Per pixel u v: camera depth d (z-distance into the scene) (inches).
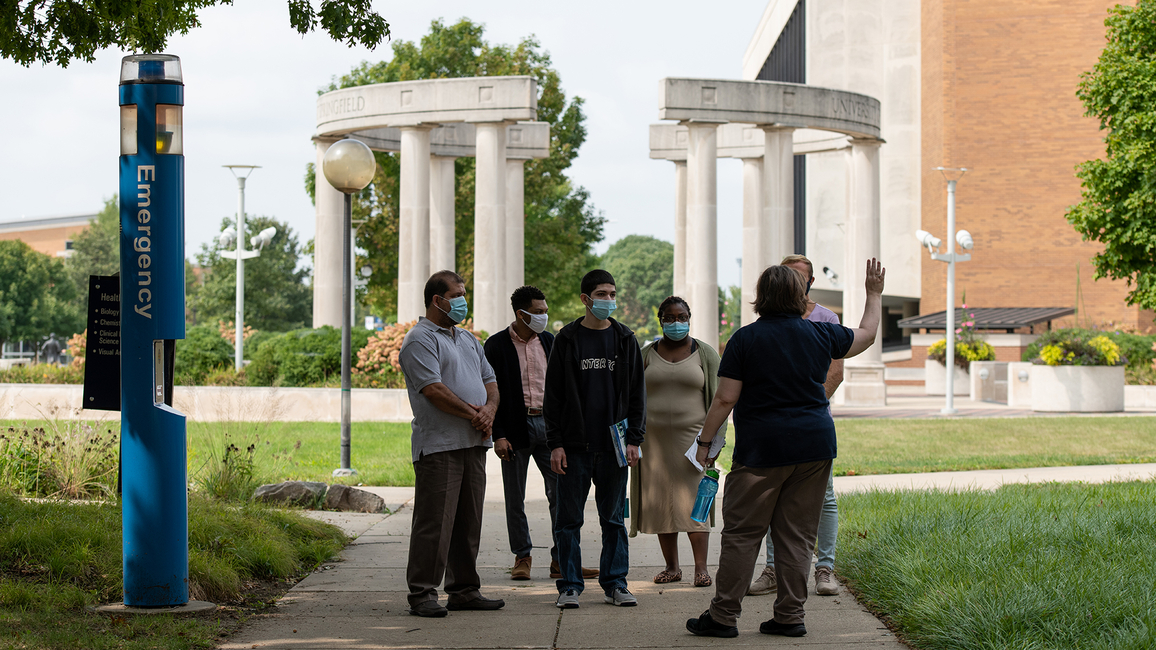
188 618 240.4
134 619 234.8
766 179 1063.0
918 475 524.4
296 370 897.5
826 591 268.8
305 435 702.5
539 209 1654.8
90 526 295.0
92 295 349.4
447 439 253.6
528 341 308.0
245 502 389.4
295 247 2824.8
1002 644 199.8
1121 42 913.5
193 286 2928.2
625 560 265.3
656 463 282.2
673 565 291.3
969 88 1557.6
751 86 996.6
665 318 280.8
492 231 1003.9
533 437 303.7
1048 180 1542.8
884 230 1716.3
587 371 261.7
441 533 252.8
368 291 1718.8
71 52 390.3
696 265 984.3
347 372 514.9
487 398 265.7
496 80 992.2
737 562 225.8
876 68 1717.5
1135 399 987.3
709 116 983.0
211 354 955.3
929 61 1635.1
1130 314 1502.2
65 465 401.4
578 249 1688.0
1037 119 1544.0
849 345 229.6
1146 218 888.3
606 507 264.7
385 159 1558.8
